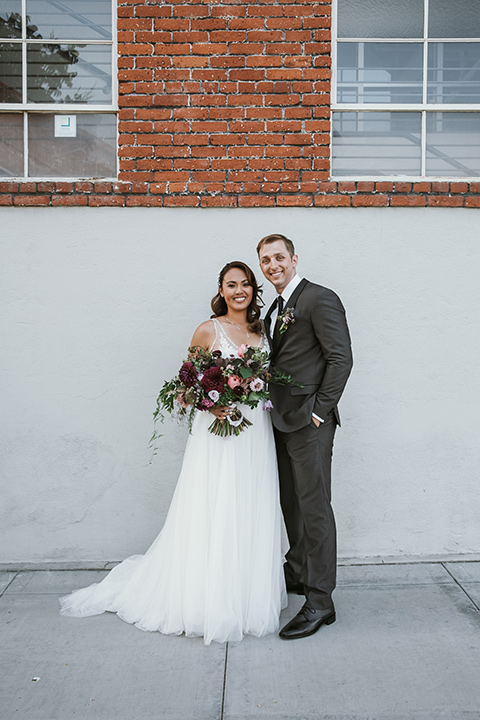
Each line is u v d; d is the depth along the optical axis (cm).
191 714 271
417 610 357
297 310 339
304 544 374
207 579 333
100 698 281
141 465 421
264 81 410
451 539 425
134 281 414
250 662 308
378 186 411
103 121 431
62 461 420
